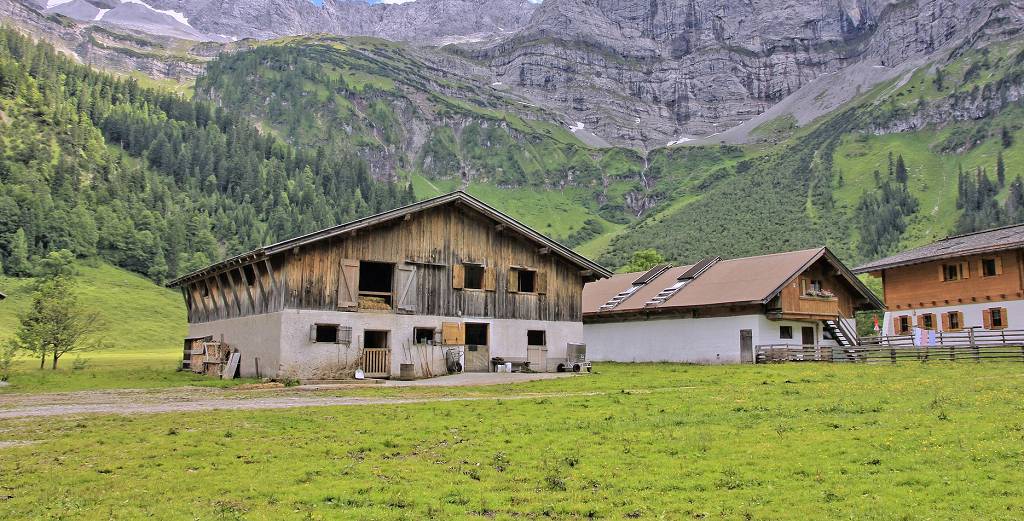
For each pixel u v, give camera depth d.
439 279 42.94
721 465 15.10
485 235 44.91
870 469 14.45
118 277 186.50
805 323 54.75
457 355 42.38
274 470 15.23
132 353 103.75
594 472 14.91
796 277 52.75
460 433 19.31
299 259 38.69
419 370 41.16
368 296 41.06
